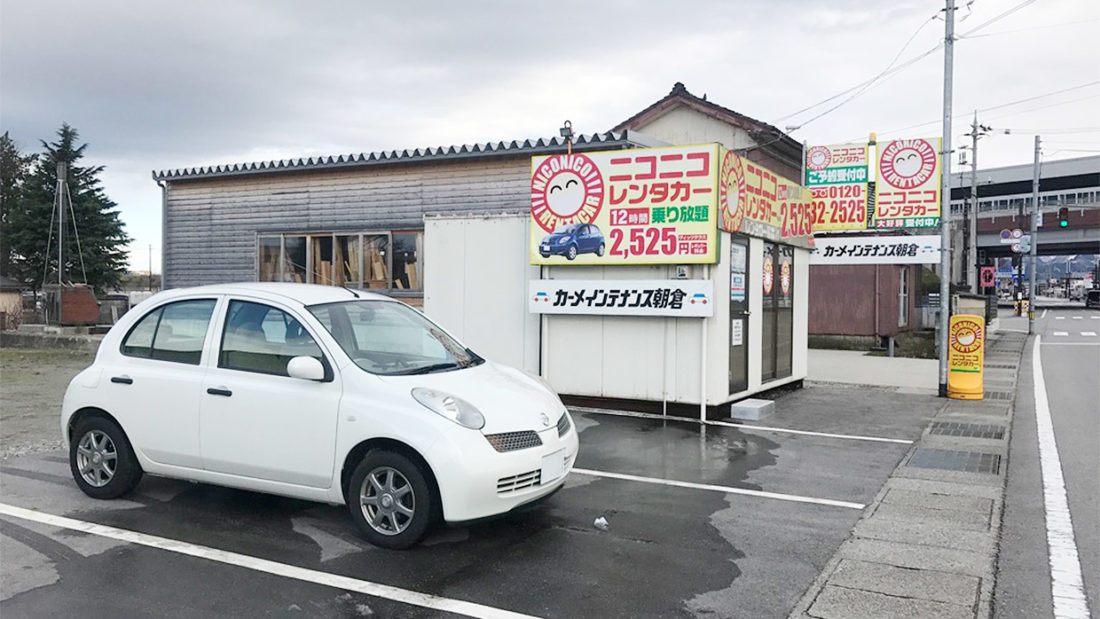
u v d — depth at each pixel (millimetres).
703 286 9320
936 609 4160
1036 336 28328
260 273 18484
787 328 12352
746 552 5043
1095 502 6285
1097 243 61375
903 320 24219
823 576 4625
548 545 5152
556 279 10391
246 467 5445
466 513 4793
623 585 4492
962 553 5020
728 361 9906
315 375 5148
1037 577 4684
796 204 12438
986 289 53094
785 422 9594
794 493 6453
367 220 17281
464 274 11109
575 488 6574
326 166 17297
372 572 4664
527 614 4105
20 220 35688
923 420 9844
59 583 4484
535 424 5203
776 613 4129
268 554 4953
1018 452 8148
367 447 5121
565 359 10461
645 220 9703
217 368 5660
